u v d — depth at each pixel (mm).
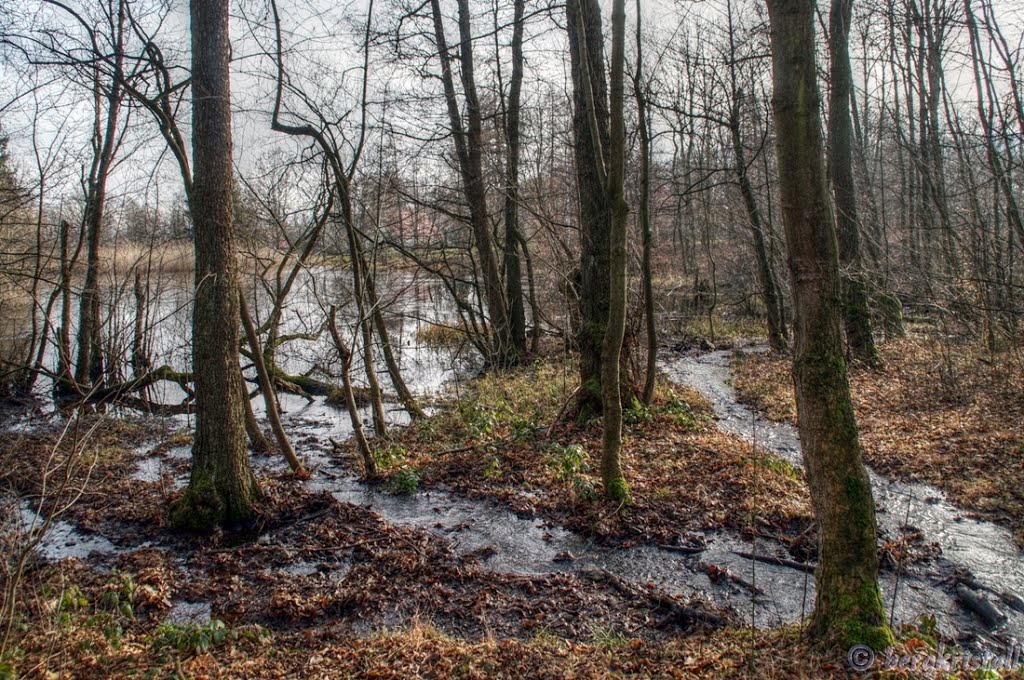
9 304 16984
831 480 4152
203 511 7523
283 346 19062
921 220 16297
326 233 14203
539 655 4863
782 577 6297
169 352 15352
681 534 7152
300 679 4594
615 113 6594
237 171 11828
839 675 3846
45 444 10875
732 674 4215
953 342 13086
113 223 15969
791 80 3949
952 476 8367
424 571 6582
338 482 9406
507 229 17688
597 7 10289
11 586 4598
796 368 4250
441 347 20406
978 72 12312
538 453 9758
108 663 4633
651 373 11094
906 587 6074
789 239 4129
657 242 23547
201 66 7285
